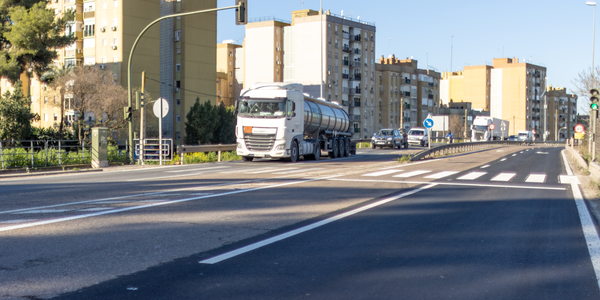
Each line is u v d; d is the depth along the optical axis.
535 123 144.75
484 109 139.38
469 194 12.20
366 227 7.72
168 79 69.06
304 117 25.58
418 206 10.04
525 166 23.16
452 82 146.25
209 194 11.30
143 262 5.50
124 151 25.31
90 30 65.75
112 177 16.08
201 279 4.89
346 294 4.51
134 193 11.41
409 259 5.80
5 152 19.83
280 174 16.97
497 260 5.85
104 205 9.46
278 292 4.53
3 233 6.86
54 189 12.24
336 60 91.06
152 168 20.80
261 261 5.61
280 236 6.95
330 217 8.55
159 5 67.00
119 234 6.90
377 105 102.62
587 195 12.46
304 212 9.01
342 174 17.11
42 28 43.19
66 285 4.66
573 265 5.70
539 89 145.50
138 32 64.75
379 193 12.01
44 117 66.44
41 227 7.27
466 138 79.50
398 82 107.94
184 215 8.48
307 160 26.88
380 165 22.30
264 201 10.28
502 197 11.77
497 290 4.73
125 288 4.58
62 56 67.12
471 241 6.86
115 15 63.59
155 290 4.54
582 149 36.47
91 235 6.81
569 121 168.38
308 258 5.77
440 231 7.51
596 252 6.33
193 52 69.00
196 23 69.31
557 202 11.05
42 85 66.88
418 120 116.12
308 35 88.19
